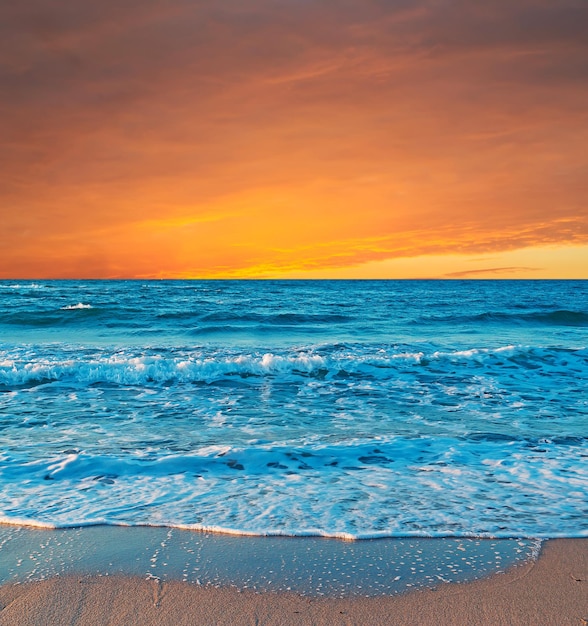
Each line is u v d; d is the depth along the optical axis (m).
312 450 5.70
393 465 5.21
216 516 3.81
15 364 10.57
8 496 4.22
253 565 3.07
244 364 10.92
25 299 36.41
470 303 37.69
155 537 3.46
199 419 7.34
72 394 9.03
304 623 2.51
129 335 18.78
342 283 110.75
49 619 2.53
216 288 65.69
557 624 2.50
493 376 10.70
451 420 7.30
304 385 9.93
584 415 7.62
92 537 3.45
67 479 4.69
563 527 3.62
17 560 3.12
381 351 13.83
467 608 2.63
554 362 11.91
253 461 5.30
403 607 2.64
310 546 3.33
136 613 2.59
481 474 4.91
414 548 3.30
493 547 3.31
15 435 6.37
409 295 51.06
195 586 2.84
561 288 77.00
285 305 34.50
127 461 5.22
